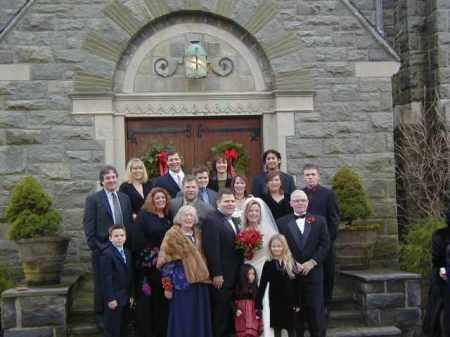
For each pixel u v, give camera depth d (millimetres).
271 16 11211
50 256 9719
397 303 9938
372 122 11328
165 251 8125
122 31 10977
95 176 10875
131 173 9359
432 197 12320
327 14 11297
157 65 11195
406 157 12516
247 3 11180
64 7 10891
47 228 9781
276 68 11188
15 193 9859
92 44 10914
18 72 10789
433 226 11242
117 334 8398
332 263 9250
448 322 8438
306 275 8539
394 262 11289
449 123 12070
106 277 8328
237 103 11312
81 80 10875
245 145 11391
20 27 10812
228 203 8430
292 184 9594
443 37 12273
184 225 8172
